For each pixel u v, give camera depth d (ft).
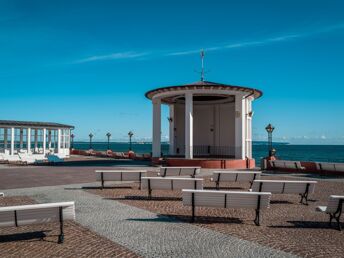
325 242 21.44
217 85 77.30
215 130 100.83
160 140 89.10
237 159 79.00
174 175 50.88
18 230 24.17
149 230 24.12
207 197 26.21
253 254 19.17
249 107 90.89
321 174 62.34
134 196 38.27
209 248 20.22
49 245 20.83
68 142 130.72
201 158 81.46
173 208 31.68
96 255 19.06
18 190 43.65
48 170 71.92
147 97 92.43
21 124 114.32
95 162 98.22
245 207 25.77
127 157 118.32
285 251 19.67
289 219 27.66
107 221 26.68
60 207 21.47
